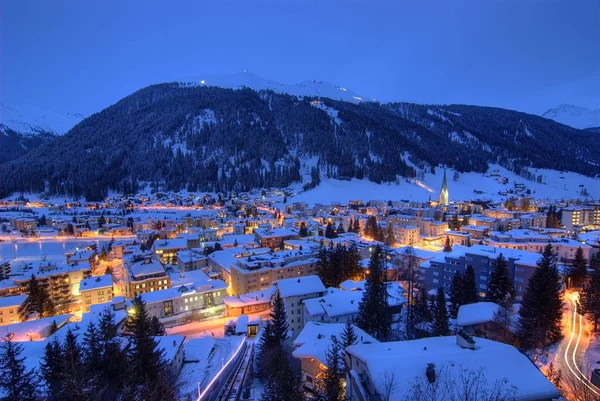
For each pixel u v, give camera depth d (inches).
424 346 1160.2
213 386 1964.8
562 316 2114.9
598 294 2126.0
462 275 2842.0
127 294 3909.9
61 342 2244.1
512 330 1973.4
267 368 1988.2
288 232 5964.6
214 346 2596.0
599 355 1750.7
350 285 3154.5
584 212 6555.1
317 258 4052.7
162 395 1563.7
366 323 2262.6
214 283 3772.1
